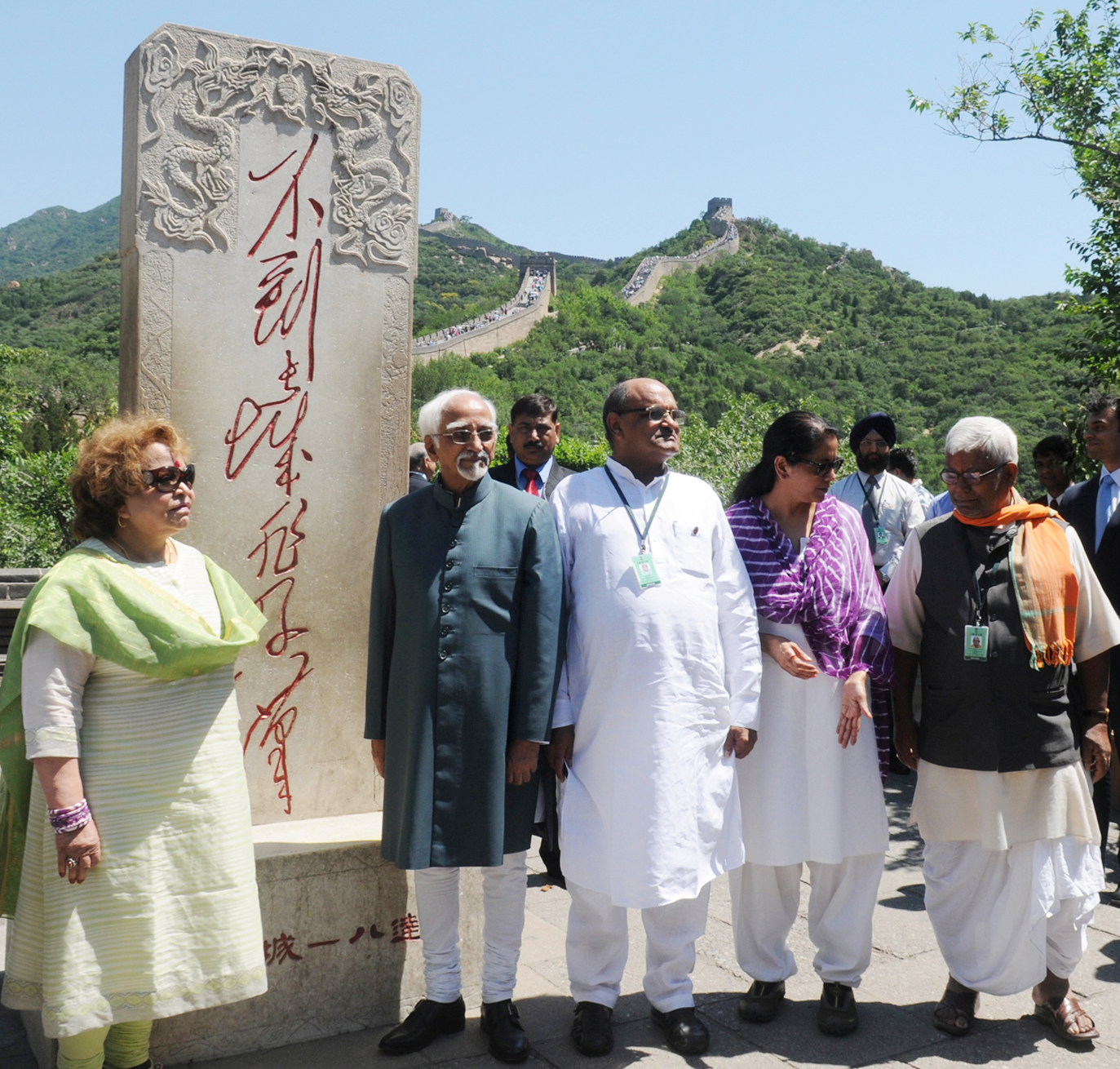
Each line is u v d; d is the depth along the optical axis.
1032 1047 2.84
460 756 2.67
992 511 2.96
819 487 2.94
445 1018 2.81
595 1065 2.71
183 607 2.38
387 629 2.83
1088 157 10.09
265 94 3.00
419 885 2.80
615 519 2.86
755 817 2.96
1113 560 4.05
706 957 3.44
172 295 2.92
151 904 2.28
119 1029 2.47
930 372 87.88
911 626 3.09
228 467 3.00
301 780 3.13
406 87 3.19
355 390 3.17
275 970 2.80
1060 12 9.77
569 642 2.90
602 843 2.76
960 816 2.91
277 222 3.04
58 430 38.97
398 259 3.21
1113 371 10.38
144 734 2.31
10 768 2.34
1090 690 3.05
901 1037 2.89
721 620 2.89
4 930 3.59
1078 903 2.89
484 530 2.74
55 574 2.29
